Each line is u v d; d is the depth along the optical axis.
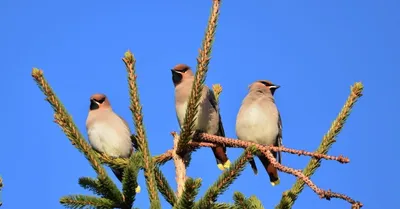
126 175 8.25
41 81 9.27
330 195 8.13
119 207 8.41
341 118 10.31
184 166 10.18
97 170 8.91
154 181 8.84
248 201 8.33
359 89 10.38
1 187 7.32
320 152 10.17
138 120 9.47
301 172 9.08
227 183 8.06
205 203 7.97
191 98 10.09
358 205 7.89
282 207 8.73
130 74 9.70
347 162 9.42
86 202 8.26
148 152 9.20
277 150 10.17
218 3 10.12
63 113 9.19
